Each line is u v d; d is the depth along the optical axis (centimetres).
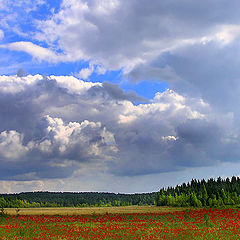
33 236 2667
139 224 3803
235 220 4188
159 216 5197
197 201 13688
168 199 16800
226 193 14488
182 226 3481
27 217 5156
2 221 4091
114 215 5669
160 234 2747
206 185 17212
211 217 4675
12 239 2511
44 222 4175
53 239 2509
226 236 2633
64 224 3884
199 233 2727
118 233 2820
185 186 19588
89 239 2459
